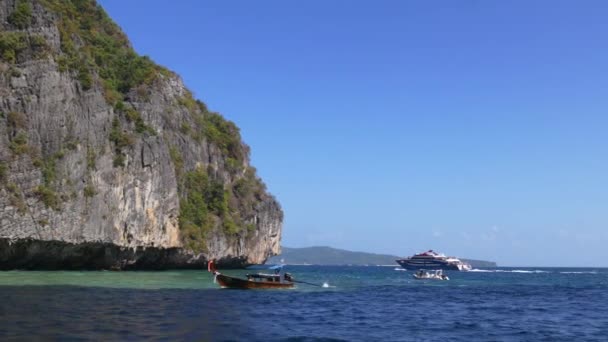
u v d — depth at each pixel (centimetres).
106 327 2728
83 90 6981
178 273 8044
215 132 11506
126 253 7675
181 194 9306
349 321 3525
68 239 6475
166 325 2892
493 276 13788
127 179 7500
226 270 10744
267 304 4250
